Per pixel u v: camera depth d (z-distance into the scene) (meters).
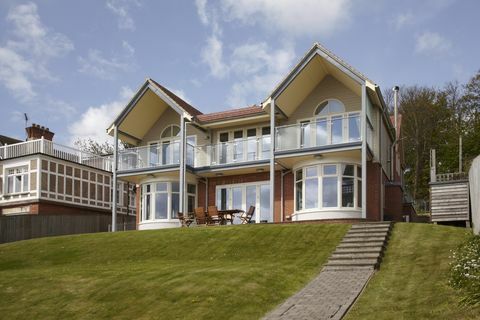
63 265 17.69
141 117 29.05
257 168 26.28
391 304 10.18
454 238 15.32
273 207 23.53
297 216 24.47
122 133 28.95
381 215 24.25
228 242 17.88
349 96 25.06
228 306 11.05
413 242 15.40
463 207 21.62
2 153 35.47
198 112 29.64
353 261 14.17
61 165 35.19
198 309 10.98
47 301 12.45
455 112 50.69
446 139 49.50
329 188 23.64
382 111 25.20
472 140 44.19
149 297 11.95
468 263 10.86
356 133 23.00
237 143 27.09
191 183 28.30
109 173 39.56
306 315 10.02
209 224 24.53
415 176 48.91
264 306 11.07
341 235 17.06
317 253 15.76
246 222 23.98
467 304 9.07
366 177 24.11
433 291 10.65
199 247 17.81
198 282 12.60
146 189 28.50
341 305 10.45
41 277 14.61
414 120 51.88
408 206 30.36
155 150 27.77
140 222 28.48
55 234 30.34
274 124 24.19
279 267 14.15
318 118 25.45
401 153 34.81
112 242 19.66
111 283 13.27
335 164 23.67
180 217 25.06
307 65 23.78
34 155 33.78
